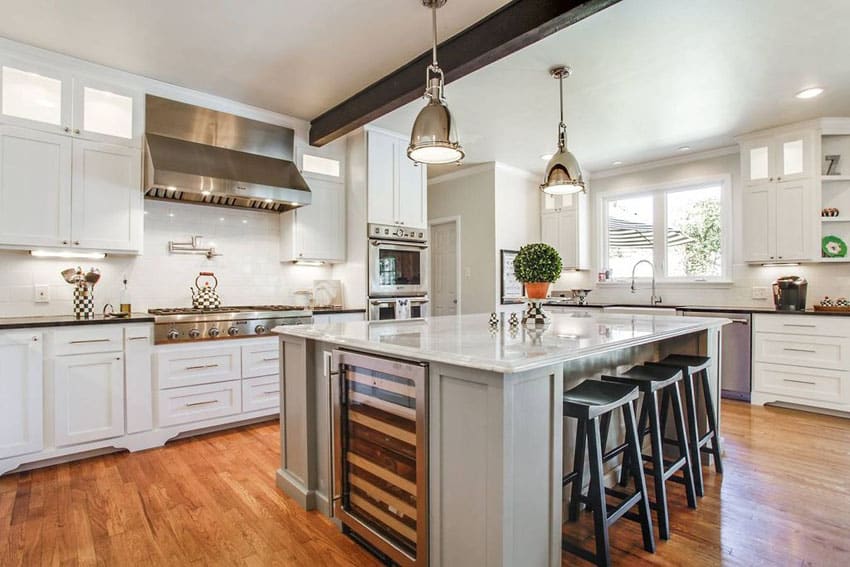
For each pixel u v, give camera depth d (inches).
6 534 78.8
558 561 63.3
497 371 53.0
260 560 72.2
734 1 93.8
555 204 237.8
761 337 164.4
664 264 214.4
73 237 118.9
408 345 66.7
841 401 147.8
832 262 168.6
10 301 120.6
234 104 147.9
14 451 102.4
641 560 72.2
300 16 100.9
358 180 171.5
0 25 103.7
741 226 187.6
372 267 168.2
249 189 140.2
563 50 113.7
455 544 61.1
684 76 128.1
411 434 67.4
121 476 103.0
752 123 165.2
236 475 103.9
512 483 55.9
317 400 88.9
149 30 106.3
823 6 95.5
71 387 109.7
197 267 152.0
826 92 139.1
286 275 171.9
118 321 116.0
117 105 128.4
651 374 91.0
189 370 127.0
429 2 95.3
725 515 85.8
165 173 125.4
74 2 95.2
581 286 239.5
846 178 162.4
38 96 116.6
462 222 230.7
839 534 79.0
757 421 144.1
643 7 95.8
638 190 220.5
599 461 68.6
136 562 71.3
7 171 110.2
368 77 131.0
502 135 177.6
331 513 84.1
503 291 219.3
